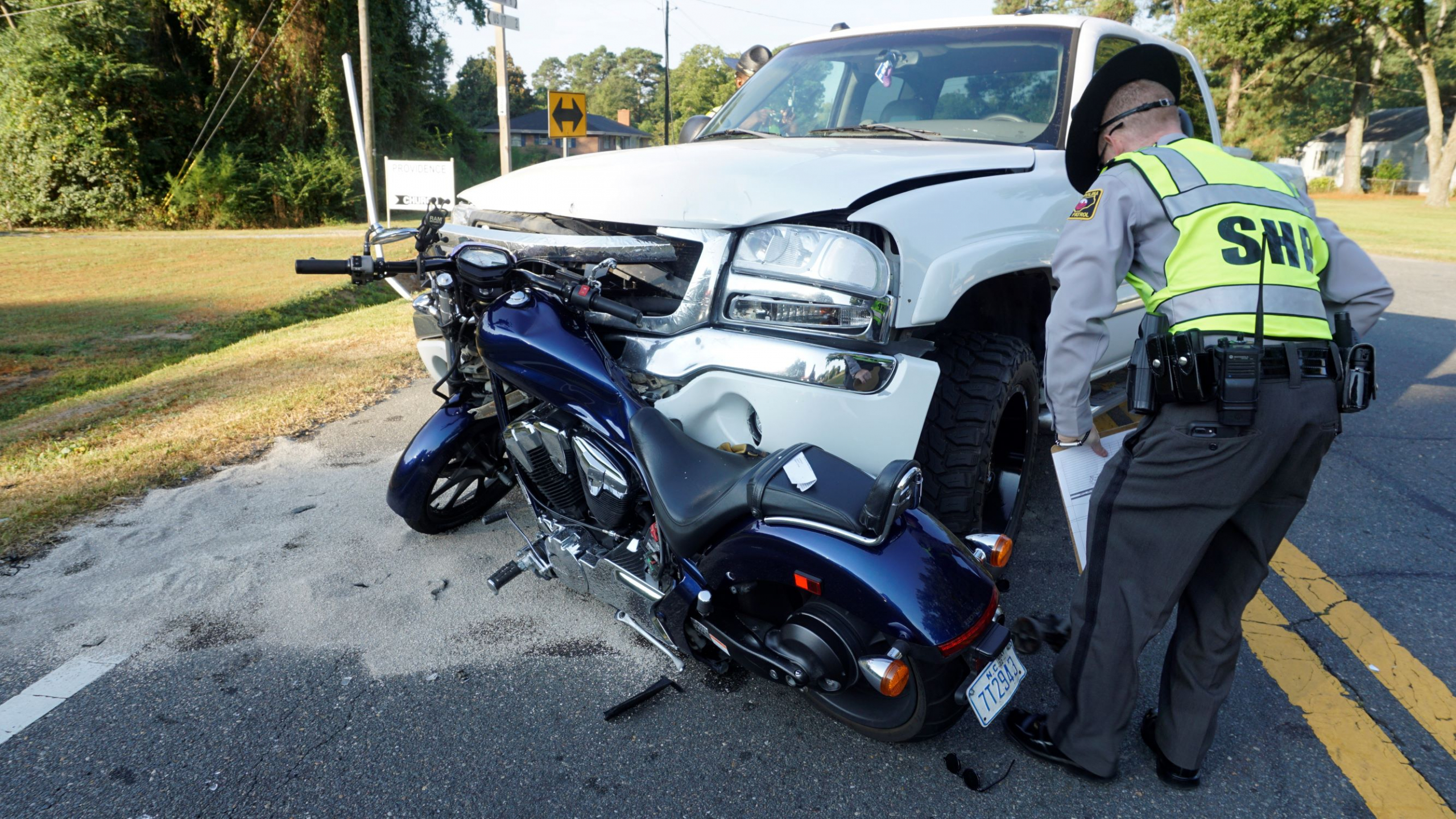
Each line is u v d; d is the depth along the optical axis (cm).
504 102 1205
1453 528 350
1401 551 331
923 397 229
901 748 227
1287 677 254
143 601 300
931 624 188
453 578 317
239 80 2578
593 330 266
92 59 2330
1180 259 189
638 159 295
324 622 287
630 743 229
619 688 253
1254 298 182
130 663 264
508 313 254
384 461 431
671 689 252
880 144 319
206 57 2625
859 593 194
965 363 277
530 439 264
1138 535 196
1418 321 766
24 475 414
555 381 248
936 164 277
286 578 316
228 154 2448
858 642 199
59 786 214
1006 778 215
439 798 210
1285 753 222
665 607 234
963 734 232
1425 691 246
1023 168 308
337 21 2614
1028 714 230
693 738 231
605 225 275
